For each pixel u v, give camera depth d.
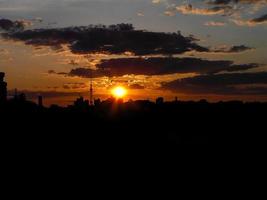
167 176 34.44
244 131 52.31
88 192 29.09
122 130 50.66
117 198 28.09
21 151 39.69
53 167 35.31
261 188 31.50
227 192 30.42
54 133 47.09
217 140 48.94
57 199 27.03
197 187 31.27
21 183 30.16
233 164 38.88
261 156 42.19
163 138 49.00
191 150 44.44
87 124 51.09
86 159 38.84
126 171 35.56
